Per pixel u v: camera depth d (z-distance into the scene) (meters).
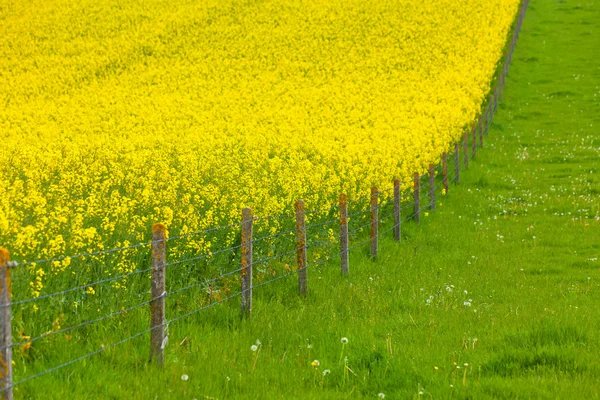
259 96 44.75
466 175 28.77
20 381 6.66
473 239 18.98
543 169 30.31
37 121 37.78
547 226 20.66
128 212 13.96
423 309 11.91
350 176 21.00
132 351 8.59
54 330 8.44
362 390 8.10
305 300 12.40
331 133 32.44
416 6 75.56
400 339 10.08
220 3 76.06
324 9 74.31
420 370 8.55
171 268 11.62
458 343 9.80
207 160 22.83
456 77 48.06
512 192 26.17
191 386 7.79
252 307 11.45
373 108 39.69
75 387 7.36
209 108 41.44
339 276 14.47
